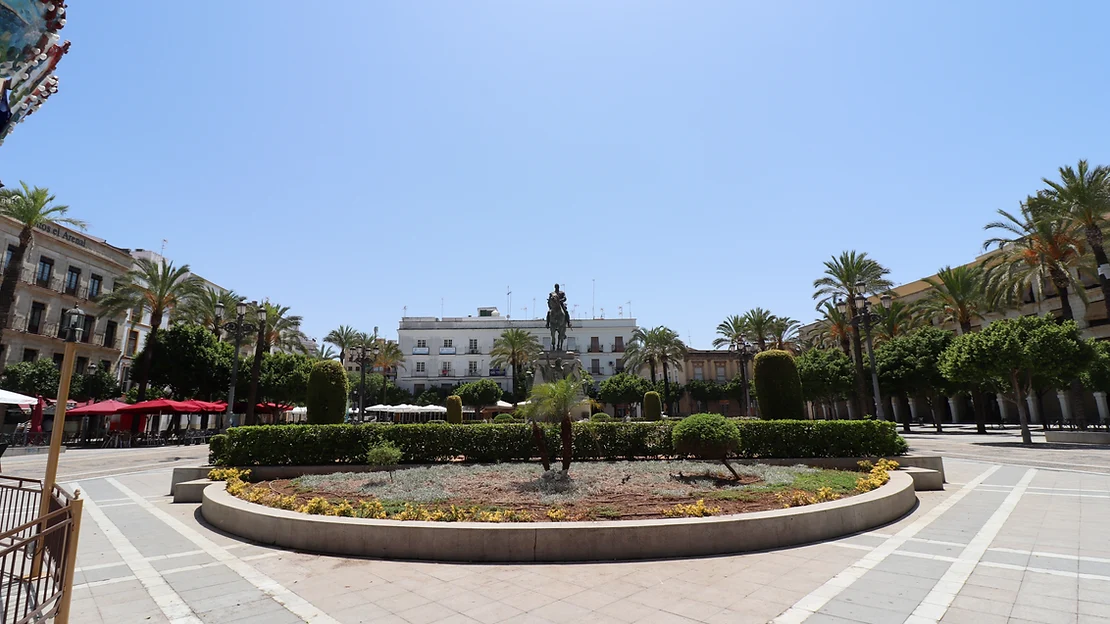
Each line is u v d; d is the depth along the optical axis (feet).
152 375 111.96
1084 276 124.06
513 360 180.24
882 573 18.39
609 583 17.66
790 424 46.14
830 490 28.37
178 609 15.75
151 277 109.81
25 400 56.29
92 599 16.60
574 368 68.23
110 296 108.47
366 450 43.50
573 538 20.31
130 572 19.30
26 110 15.25
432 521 22.33
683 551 20.71
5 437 95.40
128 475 50.80
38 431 91.66
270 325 129.39
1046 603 15.47
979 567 18.95
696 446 34.24
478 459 45.37
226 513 25.98
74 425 113.19
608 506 25.55
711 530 21.06
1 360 108.06
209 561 20.63
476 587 17.44
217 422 163.94
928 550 21.26
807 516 22.77
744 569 18.98
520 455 45.78
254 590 17.34
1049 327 73.20
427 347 211.82
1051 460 54.65
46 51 14.42
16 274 94.43
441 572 19.01
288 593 17.06
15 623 12.85
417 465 43.01
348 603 16.15
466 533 20.51
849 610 15.17
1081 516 27.40
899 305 125.49
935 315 129.29
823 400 158.10
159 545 23.20
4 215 95.09
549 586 17.44
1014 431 113.80
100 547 22.93
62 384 19.16
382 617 15.08
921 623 14.23
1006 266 95.14
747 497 27.61
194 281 119.96
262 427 42.86
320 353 189.98
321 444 42.93
